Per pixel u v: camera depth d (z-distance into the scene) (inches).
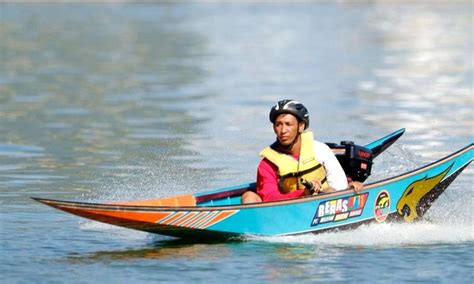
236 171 2197.3
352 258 1469.0
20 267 1437.0
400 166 2190.0
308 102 3312.0
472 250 1517.0
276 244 1547.7
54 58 5009.8
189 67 4537.4
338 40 5880.9
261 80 3978.8
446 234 1612.9
